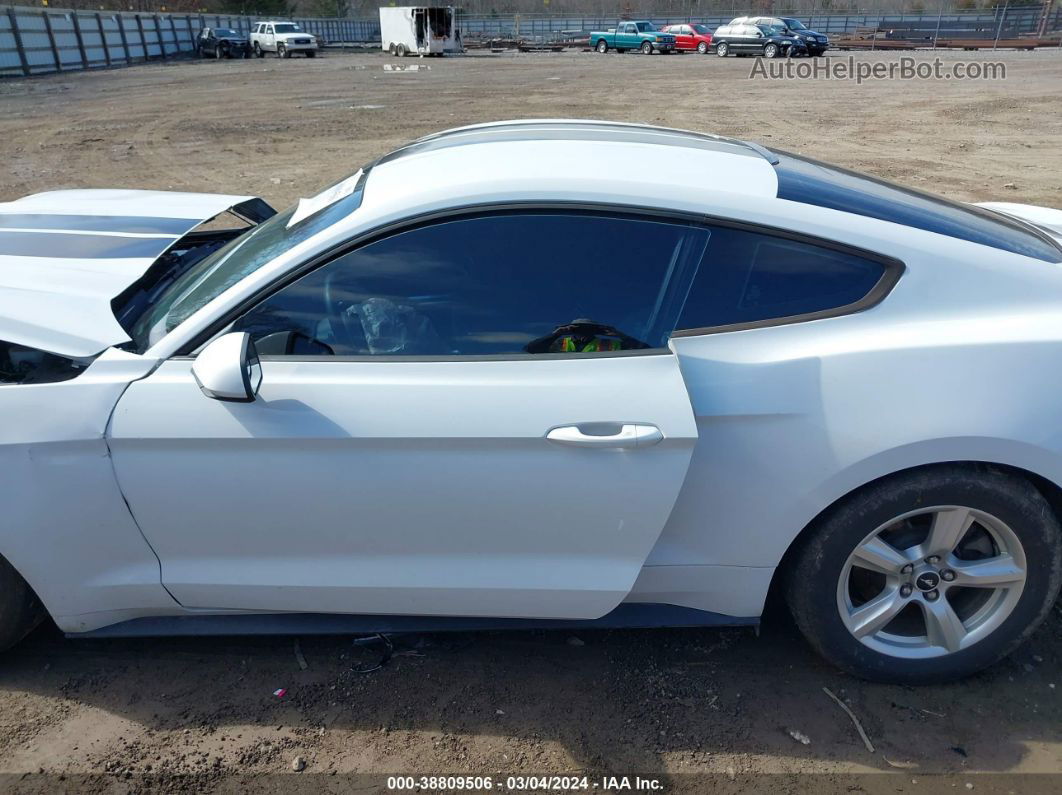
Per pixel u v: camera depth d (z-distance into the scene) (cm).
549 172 234
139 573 241
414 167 253
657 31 4003
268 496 226
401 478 222
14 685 257
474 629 254
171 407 221
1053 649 268
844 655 247
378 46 5738
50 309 247
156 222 337
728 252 228
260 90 2317
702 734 239
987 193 927
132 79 2778
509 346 229
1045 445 215
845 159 1157
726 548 237
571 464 219
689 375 221
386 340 232
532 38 5247
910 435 216
